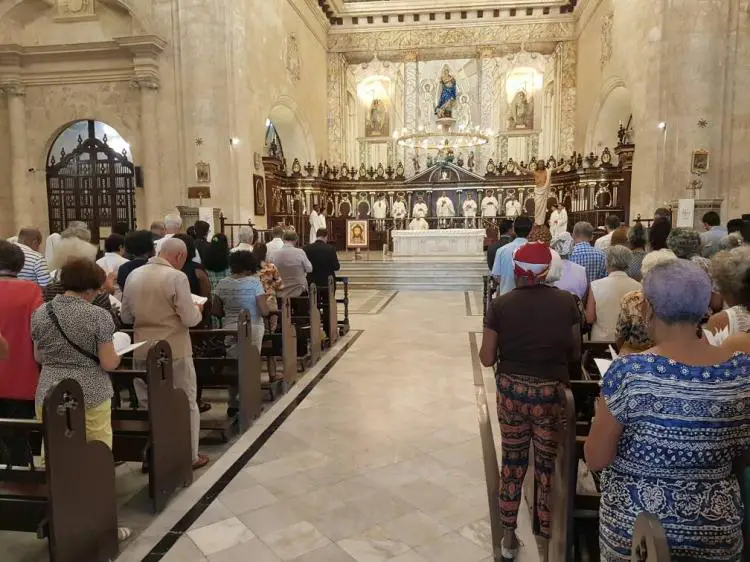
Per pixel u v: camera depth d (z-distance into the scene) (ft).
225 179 48.85
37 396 10.45
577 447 9.32
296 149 71.26
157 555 11.11
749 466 6.03
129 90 49.78
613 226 25.94
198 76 47.75
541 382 9.96
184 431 13.75
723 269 9.25
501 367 10.31
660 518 5.75
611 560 6.16
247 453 15.96
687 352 5.74
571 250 18.37
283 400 20.51
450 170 76.18
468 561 10.96
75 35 50.72
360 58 79.56
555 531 9.77
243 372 17.42
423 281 50.80
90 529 10.14
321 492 13.70
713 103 42.63
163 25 48.21
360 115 80.74
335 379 23.12
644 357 5.75
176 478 13.43
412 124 79.25
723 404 5.49
